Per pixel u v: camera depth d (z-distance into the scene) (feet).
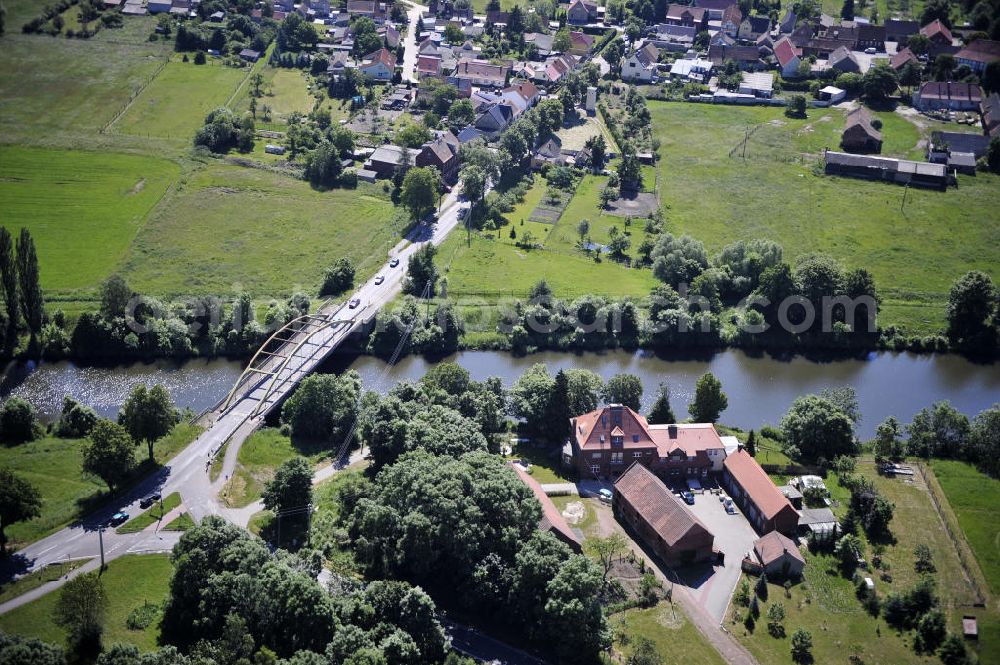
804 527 646.33
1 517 593.42
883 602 590.14
